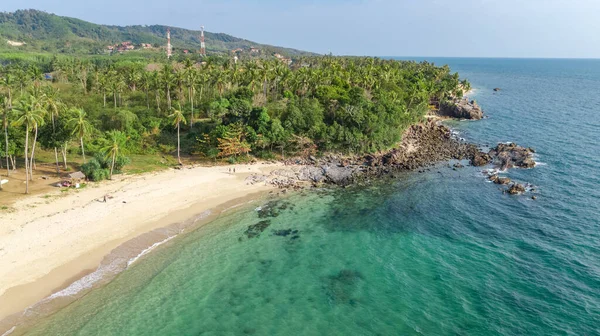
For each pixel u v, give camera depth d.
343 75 144.75
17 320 37.91
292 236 59.06
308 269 50.03
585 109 169.62
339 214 67.44
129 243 53.53
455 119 156.38
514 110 172.75
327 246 56.19
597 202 69.38
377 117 104.62
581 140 112.62
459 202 72.19
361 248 55.72
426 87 159.50
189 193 72.25
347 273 49.31
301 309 42.25
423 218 65.81
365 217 66.31
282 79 132.38
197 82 122.88
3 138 72.12
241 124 96.81
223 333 38.28
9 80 108.81
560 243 55.94
